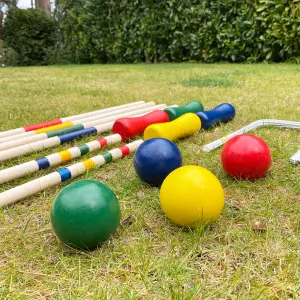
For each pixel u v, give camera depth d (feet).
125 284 0.96
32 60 11.00
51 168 1.78
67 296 0.93
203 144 2.06
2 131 2.39
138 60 8.38
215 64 6.73
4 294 0.94
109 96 3.57
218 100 3.15
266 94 3.38
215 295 0.92
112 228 1.11
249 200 1.41
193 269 1.01
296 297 0.90
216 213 1.18
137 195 1.47
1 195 1.36
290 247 1.10
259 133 2.18
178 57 7.80
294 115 2.59
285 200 1.40
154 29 7.79
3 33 11.02
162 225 1.25
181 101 3.18
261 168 1.52
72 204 1.07
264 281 0.96
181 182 1.18
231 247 1.11
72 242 1.08
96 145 1.98
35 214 1.35
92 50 9.27
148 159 1.50
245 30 6.57
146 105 2.93
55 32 10.71
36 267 1.05
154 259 1.06
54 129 2.31
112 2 8.37
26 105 3.15
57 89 4.08
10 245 1.15
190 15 7.14
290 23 6.02
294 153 1.86
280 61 6.60
